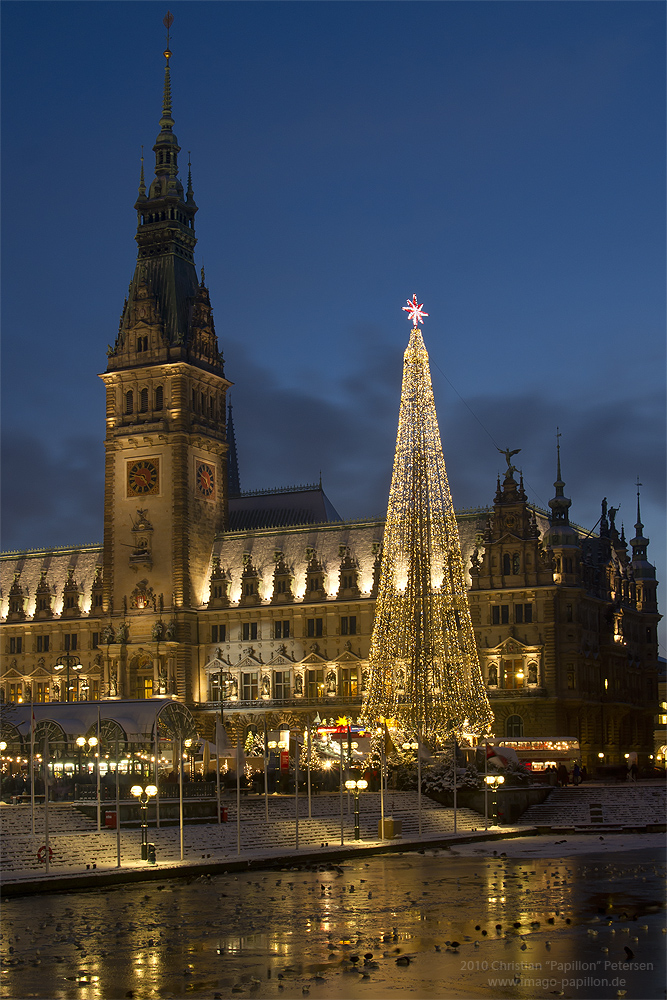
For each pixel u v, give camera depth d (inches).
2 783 4335.6
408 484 5585.6
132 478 7706.7
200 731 7465.6
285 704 7273.6
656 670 7844.5
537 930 2330.2
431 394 5541.3
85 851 3472.0
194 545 7632.9
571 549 6727.4
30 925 2482.8
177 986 1931.6
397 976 1967.3
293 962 2084.2
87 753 4603.8
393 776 5172.2
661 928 2341.3
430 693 5408.5
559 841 4261.8
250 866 3469.5
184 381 7657.5
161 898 2851.9
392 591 5639.8
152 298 7810.0
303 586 7431.1
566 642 6707.7
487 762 5162.4
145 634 7559.1
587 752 6825.8
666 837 4441.4
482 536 7012.8
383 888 2970.0
